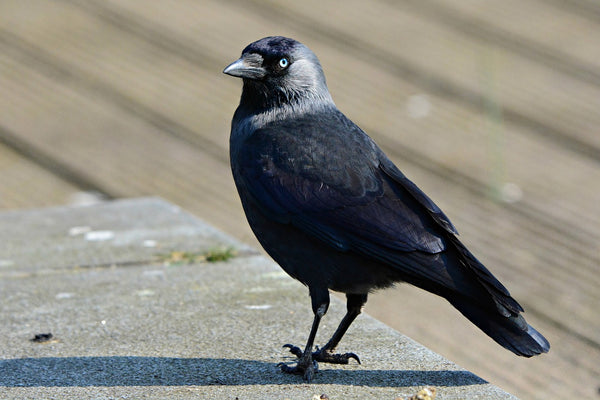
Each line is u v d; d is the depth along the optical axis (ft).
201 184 50.37
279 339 26.71
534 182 50.11
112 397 22.74
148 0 73.20
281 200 24.32
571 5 72.33
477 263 22.17
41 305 29.89
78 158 52.90
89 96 60.08
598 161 52.49
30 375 24.23
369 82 61.05
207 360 25.18
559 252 43.06
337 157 24.58
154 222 39.68
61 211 41.91
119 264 34.12
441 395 22.71
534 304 37.91
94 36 67.51
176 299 30.22
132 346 26.30
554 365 32.68
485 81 60.90
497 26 68.85
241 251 35.53
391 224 23.21
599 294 38.91
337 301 30.09
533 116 57.26
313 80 26.86
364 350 25.90
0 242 37.04
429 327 35.68
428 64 63.36
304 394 22.80
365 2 72.95
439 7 72.02
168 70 63.21
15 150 53.57
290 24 68.90
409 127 56.08
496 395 22.74
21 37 67.21
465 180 50.29
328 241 23.62
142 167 52.01
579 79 61.67
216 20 69.67
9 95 59.93
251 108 26.94
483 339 34.73
